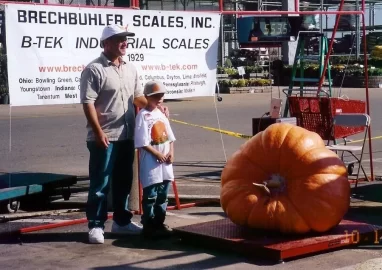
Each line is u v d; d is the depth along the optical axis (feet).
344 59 112.37
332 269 18.08
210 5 77.71
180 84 25.52
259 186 20.03
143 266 18.72
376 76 101.24
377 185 29.60
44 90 22.44
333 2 107.86
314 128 31.81
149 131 20.98
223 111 66.69
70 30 22.81
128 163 21.80
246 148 21.26
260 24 37.47
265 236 20.06
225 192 21.11
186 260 19.19
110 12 23.62
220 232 20.57
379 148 42.22
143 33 24.50
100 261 19.27
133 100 21.75
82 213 25.90
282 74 94.73
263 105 72.69
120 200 21.94
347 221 21.95
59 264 19.07
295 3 29.17
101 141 20.58
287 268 18.24
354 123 28.71
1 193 24.14
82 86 20.75
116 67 21.12
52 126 55.62
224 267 18.43
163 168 21.18
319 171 20.08
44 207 27.14
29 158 39.52
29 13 21.94
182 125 55.21
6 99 76.84
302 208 19.72
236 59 104.17
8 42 21.65
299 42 37.83
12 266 18.93
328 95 34.88
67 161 38.45
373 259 18.83
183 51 25.49
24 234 22.47
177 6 72.69
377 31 134.21
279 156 20.42
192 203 26.32
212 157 39.40
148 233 21.45
